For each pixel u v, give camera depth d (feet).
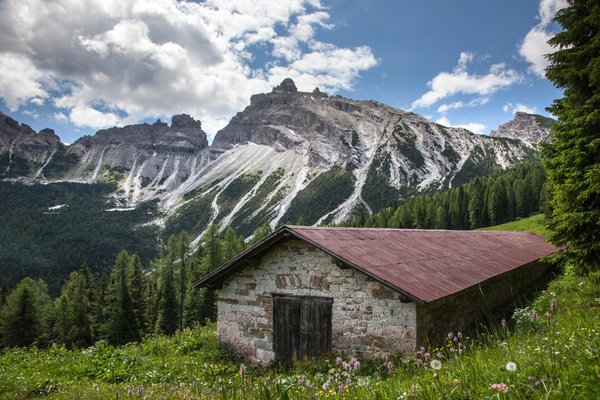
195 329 74.13
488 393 13.21
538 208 336.70
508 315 55.26
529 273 82.07
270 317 49.85
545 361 14.34
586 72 47.03
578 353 14.33
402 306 40.73
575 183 47.57
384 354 41.11
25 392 37.73
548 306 43.11
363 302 43.19
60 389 38.81
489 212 343.67
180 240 255.29
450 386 14.82
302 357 46.75
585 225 46.52
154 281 310.04
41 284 377.91
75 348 58.95
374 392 17.15
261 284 50.93
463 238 85.56
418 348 39.50
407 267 47.21
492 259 69.67
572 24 49.65
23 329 199.11
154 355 54.65
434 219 362.74
